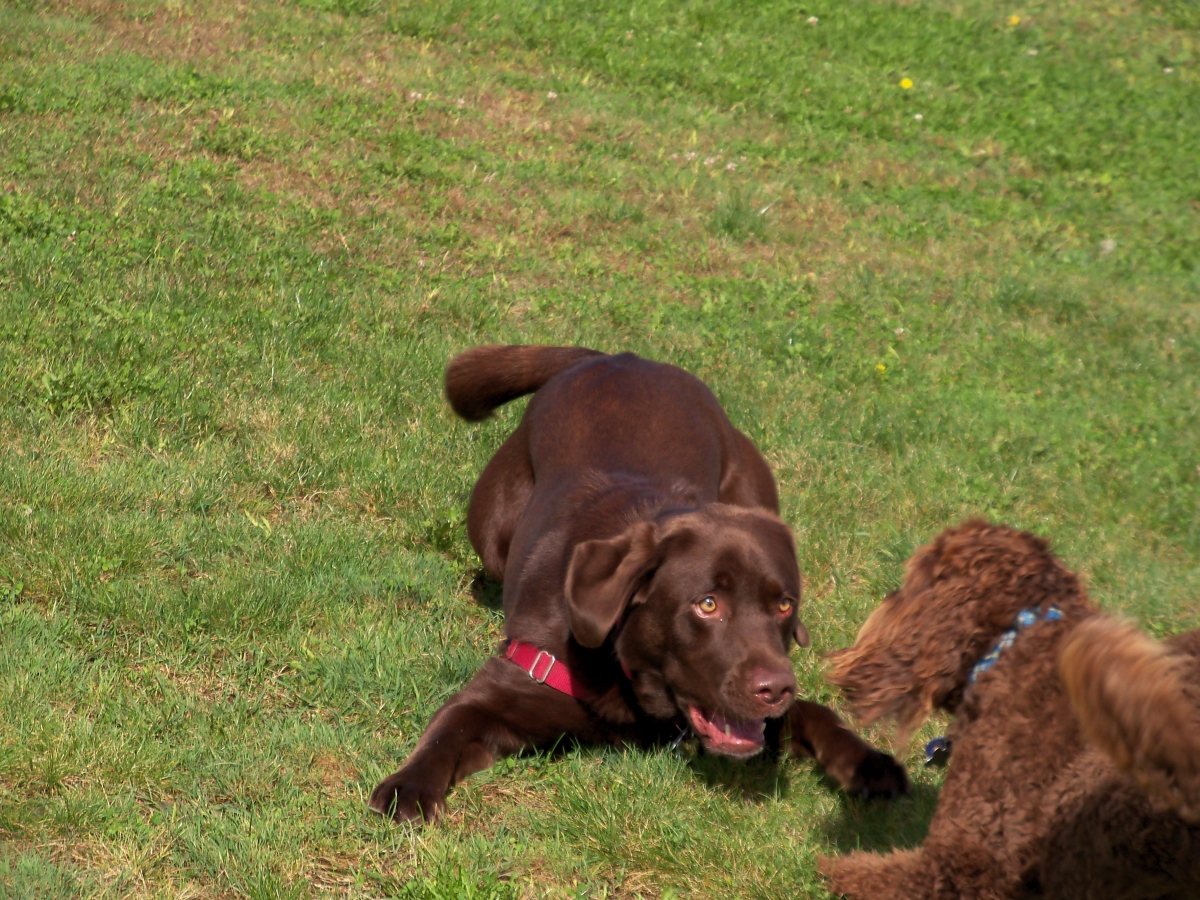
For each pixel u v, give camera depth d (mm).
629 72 15336
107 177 9516
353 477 6527
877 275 11312
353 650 5066
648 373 5855
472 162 11758
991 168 14852
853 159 14180
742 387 8625
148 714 4477
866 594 6289
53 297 7527
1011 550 3291
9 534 5414
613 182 12023
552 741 4723
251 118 11367
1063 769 3025
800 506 7035
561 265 10227
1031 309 11258
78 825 3879
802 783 4691
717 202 12109
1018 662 3188
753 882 4012
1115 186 14906
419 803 4176
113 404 6656
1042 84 17484
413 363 7824
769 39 17188
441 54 14656
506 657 4734
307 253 9086
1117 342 10891
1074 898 3016
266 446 6605
